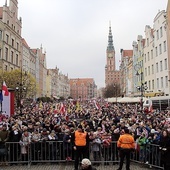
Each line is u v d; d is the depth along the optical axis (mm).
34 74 80688
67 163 12234
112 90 93750
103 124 16141
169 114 22141
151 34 52688
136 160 12227
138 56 64125
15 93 40062
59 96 147375
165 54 43938
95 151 12078
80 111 31406
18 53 58375
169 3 40938
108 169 11133
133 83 71000
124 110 30875
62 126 14234
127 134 10555
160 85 46594
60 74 165750
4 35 48656
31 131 13781
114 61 172500
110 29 176500
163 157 9539
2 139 12031
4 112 21016
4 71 42938
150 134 12094
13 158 11781
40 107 37500
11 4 54188
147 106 35062
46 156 12062
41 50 99375
